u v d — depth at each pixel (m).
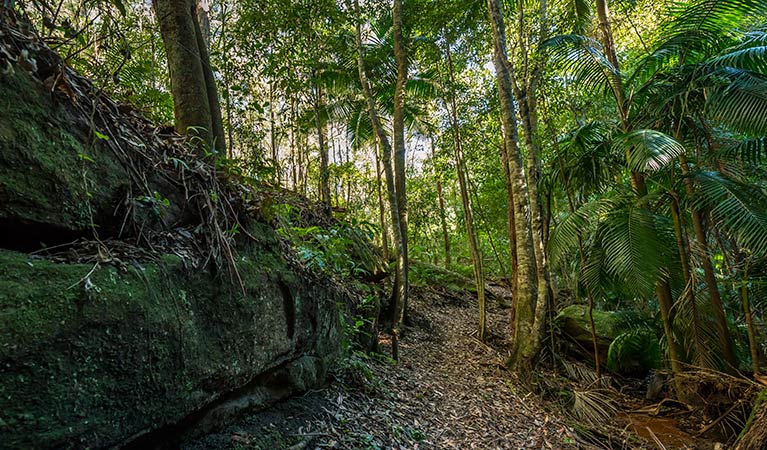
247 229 2.63
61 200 1.51
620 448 4.74
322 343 3.38
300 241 3.75
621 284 6.41
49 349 1.20
